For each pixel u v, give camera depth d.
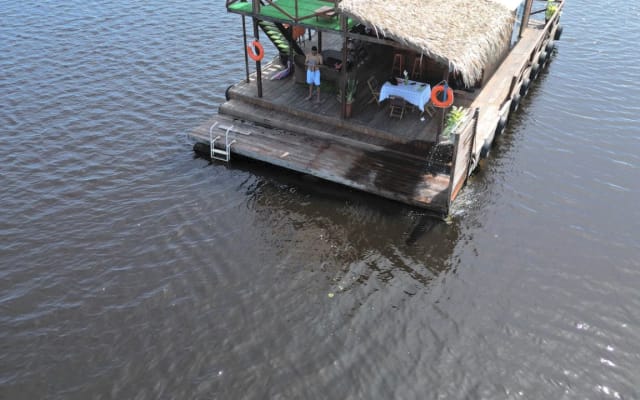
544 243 15.13
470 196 16.89
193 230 15.82
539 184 17.61
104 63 26.20
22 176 18.22
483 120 18.52
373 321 12.80
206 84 24.53
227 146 18.36
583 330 12.58
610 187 17.59
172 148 19.84
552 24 26.09
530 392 11.23
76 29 29.80
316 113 19.12
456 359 11.88
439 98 17.05
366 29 21.66
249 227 15.88
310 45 23.22
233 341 12.37
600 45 28.39
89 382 11.53
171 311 13.18
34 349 12.27
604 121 21.44
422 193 16.12
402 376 11.55
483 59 17.14
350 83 18.64
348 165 17.30
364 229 15.65
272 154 17.88
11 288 13.87
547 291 13.59
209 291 13.72
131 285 13.96
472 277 14.00
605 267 14.36
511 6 20.55
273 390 11.29
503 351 12.07
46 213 16.53
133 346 12.30
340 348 12.16
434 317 12.88
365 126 18.23
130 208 16.73
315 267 14.38
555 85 24.33
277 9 17.92
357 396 11.16
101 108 22.42
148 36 29.12
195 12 32.28
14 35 28.97
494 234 15.41
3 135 20.48
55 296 13.66
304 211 16.44
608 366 11.78
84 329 12.74
